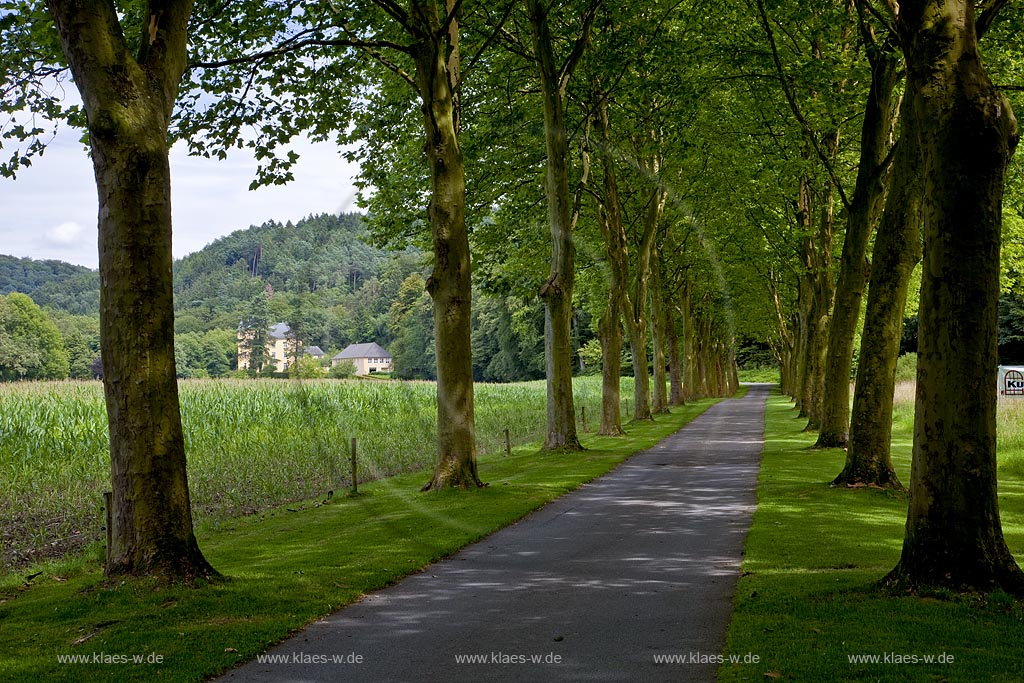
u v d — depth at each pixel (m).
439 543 10.77
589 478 17.69
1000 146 7.21
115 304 8.58
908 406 35.62
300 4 16.28
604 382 29.22
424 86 16.22
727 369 73.44
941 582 7.38
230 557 10.42
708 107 26.05
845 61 19.61
